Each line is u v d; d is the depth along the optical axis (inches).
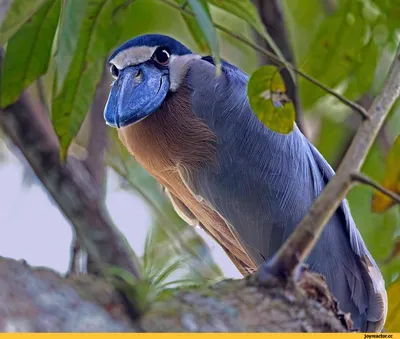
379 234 347.9
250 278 199.9
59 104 260.4
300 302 197.6
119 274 172.6
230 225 320.5
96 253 298.0
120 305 168.9
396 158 278.1
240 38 235.9
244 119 318.0
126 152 382.3
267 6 324.5
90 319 161.5
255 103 230.8
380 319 295.9
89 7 258.2
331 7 365.4
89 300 165.8
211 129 315.9
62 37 215.6
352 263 305.0
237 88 322.3
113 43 267.9
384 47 320.8
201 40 286.7
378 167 348.5
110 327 162.7
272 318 190.7
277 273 198.7
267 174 315.9
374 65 321.1
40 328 154.6
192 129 314.5
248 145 316.5
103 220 305.0
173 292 189.5
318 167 330.0
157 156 323.6
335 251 304.3
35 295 159.6
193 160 317.4
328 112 359.9
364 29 317.4
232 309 188.2
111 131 378.9
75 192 305.1
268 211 315.3
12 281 159.2
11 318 152.5
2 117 303.1
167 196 375.6
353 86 326.0
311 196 321.4
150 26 352.5
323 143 360.8
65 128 262.7
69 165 309.6
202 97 316.5
